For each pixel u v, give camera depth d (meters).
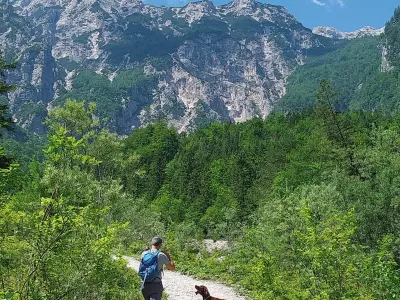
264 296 11.42
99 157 31.45
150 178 105.50
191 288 19.39
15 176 10.01
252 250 21.23
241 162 85.06
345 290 9.77
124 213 34.00
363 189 20.27
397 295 10.22
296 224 14.22
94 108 31.06
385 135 29.25
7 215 8.20
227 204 77.62
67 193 9.49
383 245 14.58
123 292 10.72
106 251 8.59
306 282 10.77
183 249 39.69
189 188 93.75
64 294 8.23
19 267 8.52
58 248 8.20
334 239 9.95
